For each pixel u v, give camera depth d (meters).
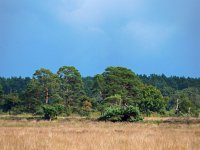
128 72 91.31
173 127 39.72
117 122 51.25
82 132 27.91
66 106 80.75
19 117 61.34
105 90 90.62
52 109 57.62
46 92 82.94
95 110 79.12
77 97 85.62
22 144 17.20
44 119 57.47
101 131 29.73
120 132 28.69
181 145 17.25
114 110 54.19
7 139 19.50
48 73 83.50
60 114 69.56
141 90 89.38
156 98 87.38
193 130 33.12
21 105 82.00
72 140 19.59
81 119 57.28
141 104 86.44
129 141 19.11
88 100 83.38
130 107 53.78
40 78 83.31
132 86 90.31
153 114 84.38
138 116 53.47
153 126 41.59
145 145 17.16
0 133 24.88
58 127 38.31
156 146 16.78
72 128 35.28
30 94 81.62
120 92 86.38
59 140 19.48
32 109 80.62
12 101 91.50
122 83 90.00
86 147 16.47
